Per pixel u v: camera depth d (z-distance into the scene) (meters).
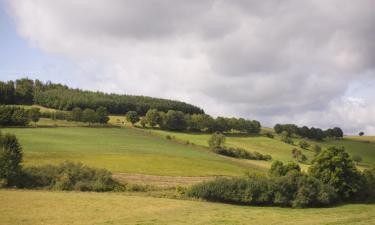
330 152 84.12
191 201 66.25
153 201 61.97
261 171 118.00
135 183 78.50
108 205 55.62
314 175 83.44
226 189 70.31
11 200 55.00
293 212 62.44
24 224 41.91
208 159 124.44
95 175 74.88
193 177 92.25
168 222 45.25
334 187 81.25
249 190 70.31
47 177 72.31
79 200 58.06
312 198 72.94
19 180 69.75
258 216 53.97
